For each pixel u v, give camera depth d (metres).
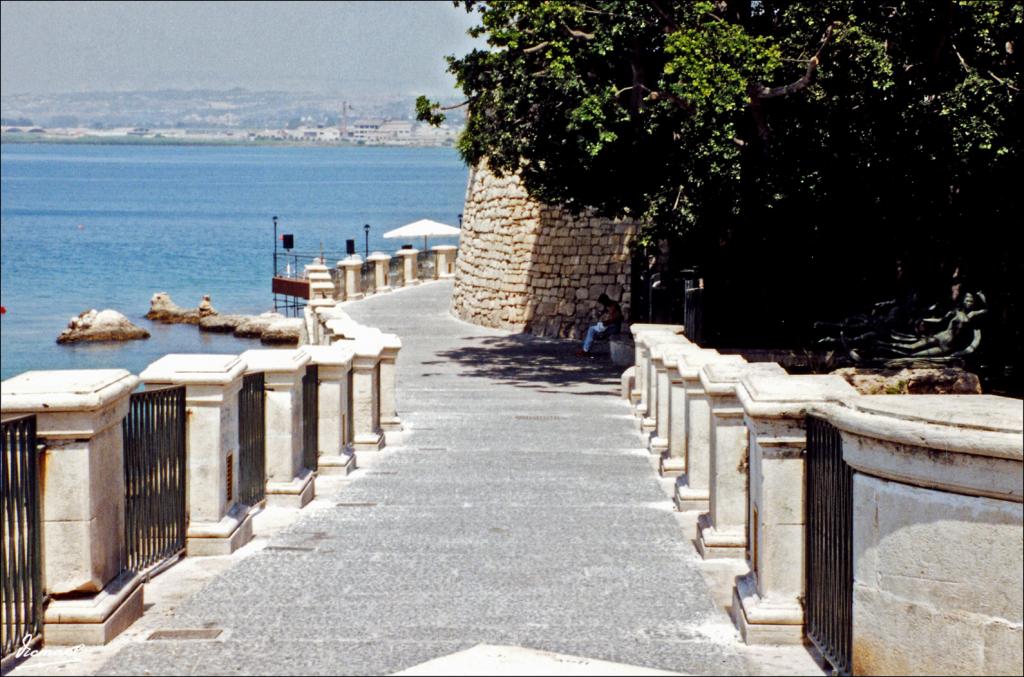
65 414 16.62
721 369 22.55
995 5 44.62
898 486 13.68
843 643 14.93
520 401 51.28
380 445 37.78
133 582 18.25
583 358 68.81
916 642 13.59
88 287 184.25
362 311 95.88
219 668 15.81
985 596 13.05
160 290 179.12
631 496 29.36
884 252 54.72
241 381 24.06
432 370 63.50
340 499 29.12
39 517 16.70
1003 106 45.72
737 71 46.88
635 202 57.91
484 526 25.62
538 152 57.31
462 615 18.52
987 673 13.08
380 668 15.76
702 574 21.17
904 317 52.00
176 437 21.92
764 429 16.69
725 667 15.85
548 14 51.91
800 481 16.70
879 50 45.94
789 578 16.86
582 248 79.12
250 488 26.23
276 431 27.97
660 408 36.19
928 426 13.08
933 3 45.72
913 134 48.66
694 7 48.69
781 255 55.06
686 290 52.69
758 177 51.41
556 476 32.50
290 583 20.55
